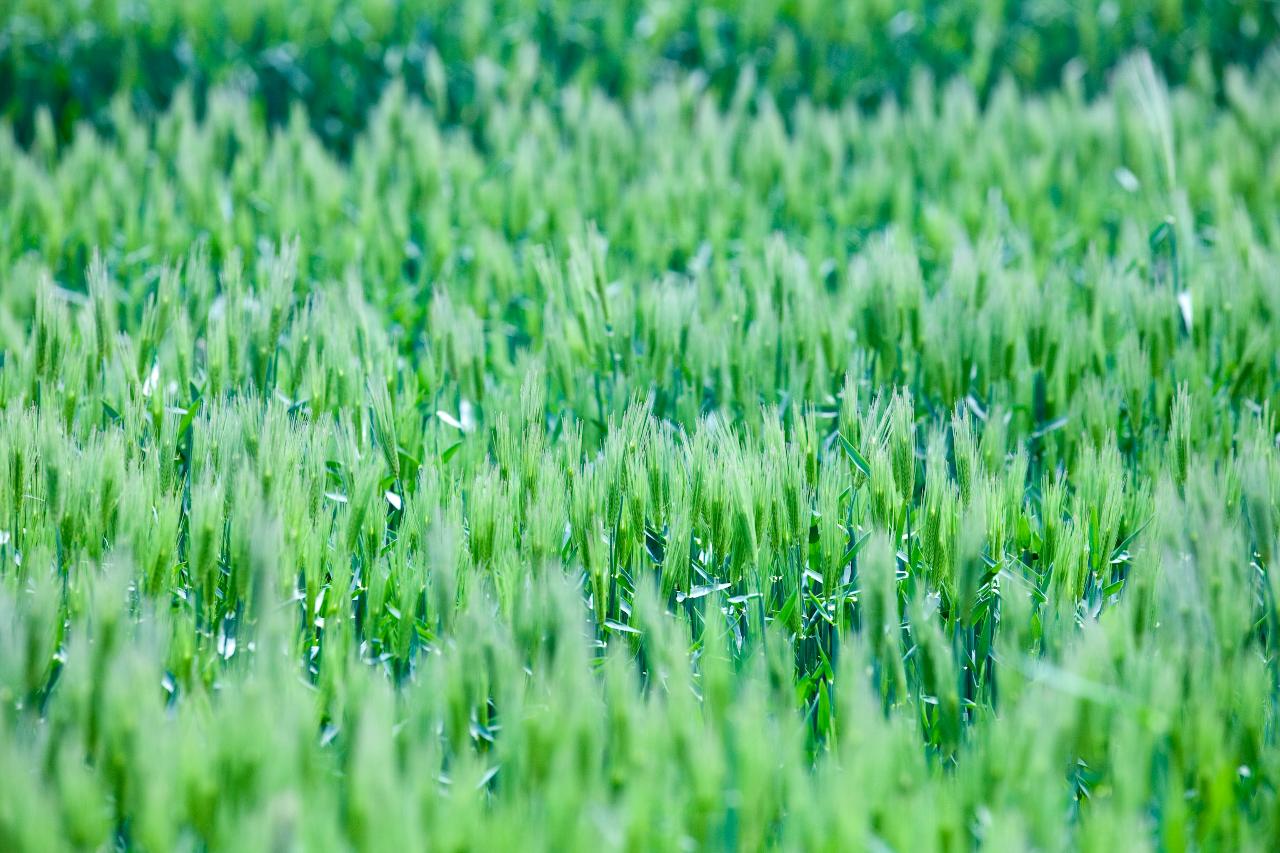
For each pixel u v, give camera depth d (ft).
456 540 17.57
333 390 18.65
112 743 16.44
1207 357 19.36
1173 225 20.39
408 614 17.37
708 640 17.08
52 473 17.47
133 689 16.43
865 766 16.40
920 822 16.33
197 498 17.19
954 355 18.84
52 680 17.21
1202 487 17.25
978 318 19.04
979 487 17.75
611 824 16.31
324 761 16.78
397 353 19.51
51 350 18.43
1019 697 16.94
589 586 17.76
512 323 20.62
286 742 16.33
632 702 16.66
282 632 16.84
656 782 16.47
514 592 17.35
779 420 18.28
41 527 17.62
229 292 18.85
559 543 17.63
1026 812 16.42
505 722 16.60
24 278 19.70
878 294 19.19
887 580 17.02
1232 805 16.74
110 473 17.46
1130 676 16.81
